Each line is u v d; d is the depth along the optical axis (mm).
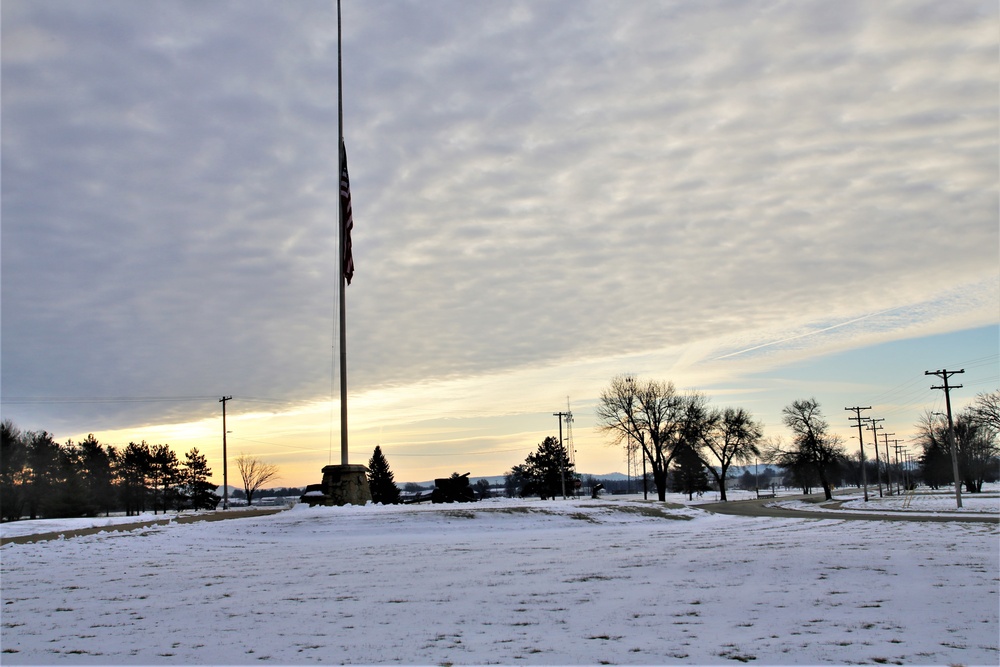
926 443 124812
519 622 12461
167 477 98875
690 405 84438
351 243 41969
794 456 98125
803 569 17797
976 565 17969
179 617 13648
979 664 9289
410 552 25609
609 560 21438
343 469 43219
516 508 42312
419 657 10172
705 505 71938
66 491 74500
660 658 9828
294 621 12977
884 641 10477
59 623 13289
